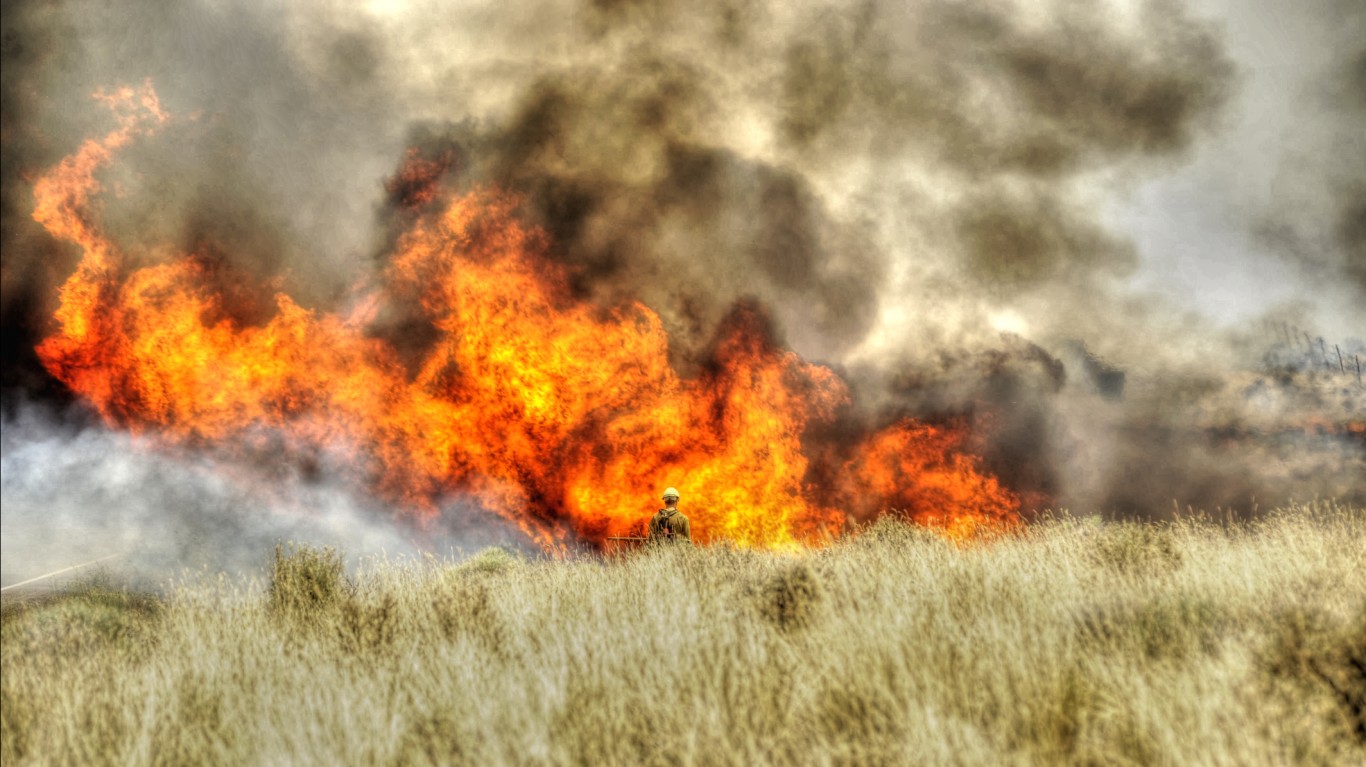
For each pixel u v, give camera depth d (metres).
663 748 3.58
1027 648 4.41
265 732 4.32
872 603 5.55
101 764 4.27
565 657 4.83
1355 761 3.31
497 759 3.61
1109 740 3.45
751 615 5.68
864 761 3.34
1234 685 3.69
